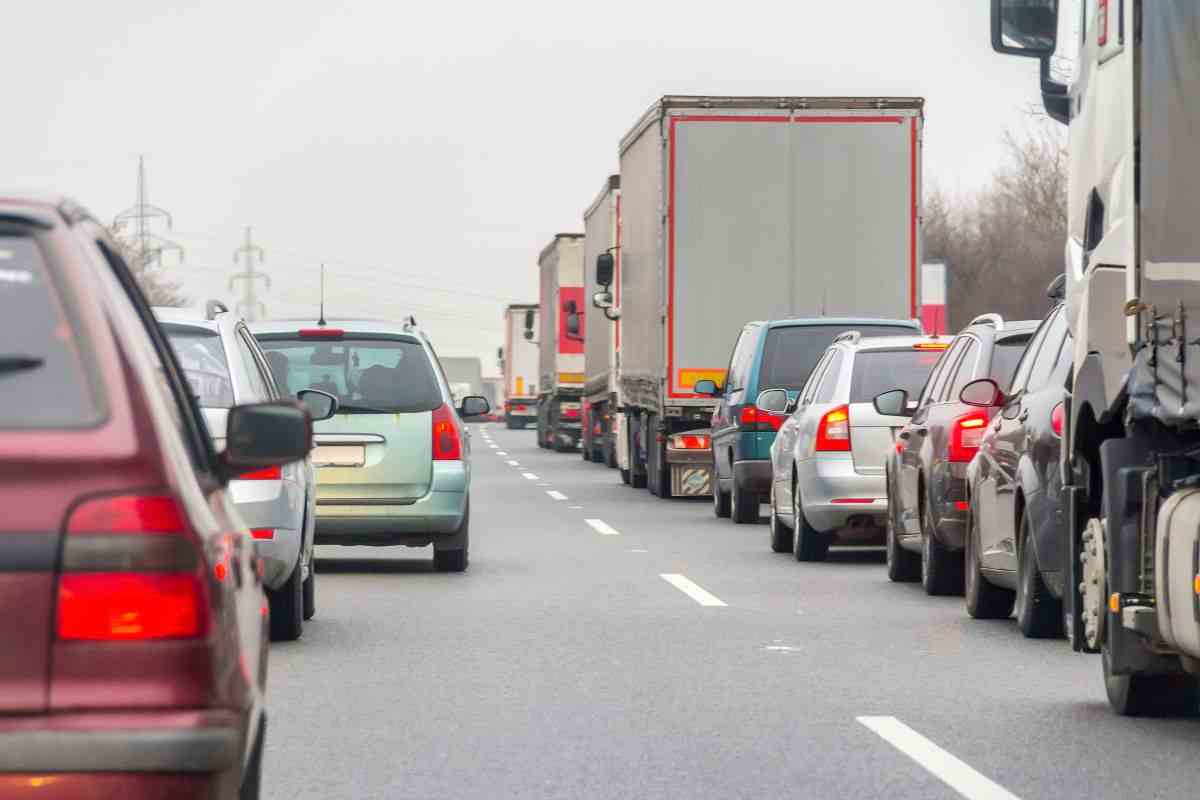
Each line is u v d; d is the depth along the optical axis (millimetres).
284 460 8078
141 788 6543
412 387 24250
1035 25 15703
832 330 33875
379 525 24031
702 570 25797
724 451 36031
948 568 22250
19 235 6863
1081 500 14422
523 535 32188
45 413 6680
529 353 123500
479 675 16109
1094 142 14469
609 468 62281
